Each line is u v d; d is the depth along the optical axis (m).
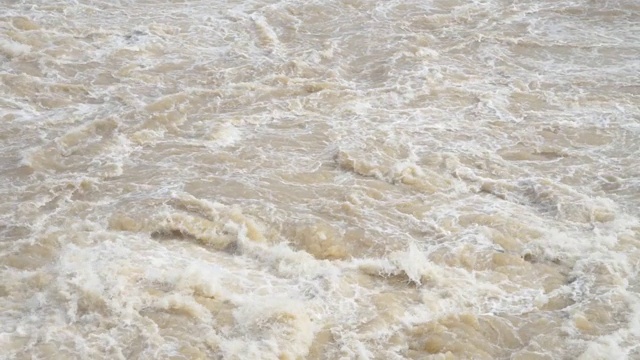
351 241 11.17
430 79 15.98
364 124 14.38
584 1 19.91
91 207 11.70
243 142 13.74
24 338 8.95
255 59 16.75
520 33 18.27
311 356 9.10
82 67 16.17
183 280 9.81
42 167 12.77
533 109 15.06
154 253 10.56
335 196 12.17
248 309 9.48
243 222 11.27
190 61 16.66
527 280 10.55
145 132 13.85
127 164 12.98
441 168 13.05
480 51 17.39
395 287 10.41
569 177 12.91
